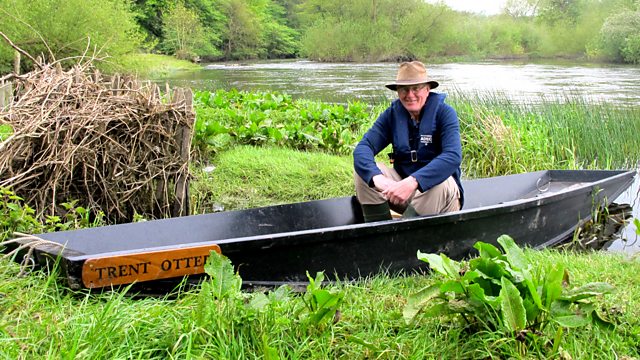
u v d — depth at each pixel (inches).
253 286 147.6
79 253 132.3
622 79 915.4
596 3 1904.5
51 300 126.5
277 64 1569.9
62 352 99.4
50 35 631.8
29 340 104.7
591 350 114.8
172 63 1379.2
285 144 342.0
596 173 260.7
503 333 112.2
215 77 1039.0
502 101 433.1
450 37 1812.3
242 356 106.8
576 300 114.0
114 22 684.1
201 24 1713.8
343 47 1760.6
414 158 183.0
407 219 165.9
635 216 255.0
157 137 219.1
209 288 112.5
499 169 330.6
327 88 824.3
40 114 193.8
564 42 1860.2
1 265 134.0
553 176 266.8
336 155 336.8
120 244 164.4
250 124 349.1
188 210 231.3
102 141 207.2
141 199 221.1
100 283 129.6
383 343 115.9
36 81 217.0
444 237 175.9
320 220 199.0
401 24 1790.1
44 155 194.9
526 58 1829.5
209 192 269.3
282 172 288.0
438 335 119.8
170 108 219.0
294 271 153.3
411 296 118.0
